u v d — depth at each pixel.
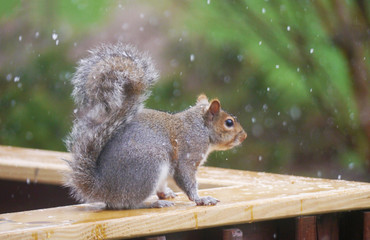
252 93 14.02
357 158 12.12
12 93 14.28
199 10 11.80
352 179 12.37
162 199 6.23
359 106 11.22
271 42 11.65
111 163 5.47
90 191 5.47
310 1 11.26
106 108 5.64
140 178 5.52
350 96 11.48
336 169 13.37
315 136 13.80
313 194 5.71
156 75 5.94
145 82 5.74
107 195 5.46
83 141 5.48
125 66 5.71
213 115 6.44
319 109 12.06
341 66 11.43
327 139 13.68
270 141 14.02
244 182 6.95
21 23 13.56
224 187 6.49
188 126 6.14
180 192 6.85
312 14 11.29
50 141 14.10
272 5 11.37
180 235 5.16
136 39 13.80
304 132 13.86
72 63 13.95
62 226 4.42
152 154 5.62
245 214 5.16
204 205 5.48
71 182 5.56
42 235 4.31
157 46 13.93
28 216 5.01
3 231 4.32
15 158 8.37
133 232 4.66
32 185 7.76
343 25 11.00
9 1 12.37
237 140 6.61
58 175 7.45
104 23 13.25
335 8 10.95
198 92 14.09
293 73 11.91
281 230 5.68
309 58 11.50
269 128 13.99
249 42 11.92
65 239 4.39
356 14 10.91
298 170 13.66
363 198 5.82
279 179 7.22
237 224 5.30
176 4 12.05
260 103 13.96
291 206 5.41
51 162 7.93
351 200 5.77
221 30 11.89
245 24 11.77
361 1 10.80
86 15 11.95
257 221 5.34
